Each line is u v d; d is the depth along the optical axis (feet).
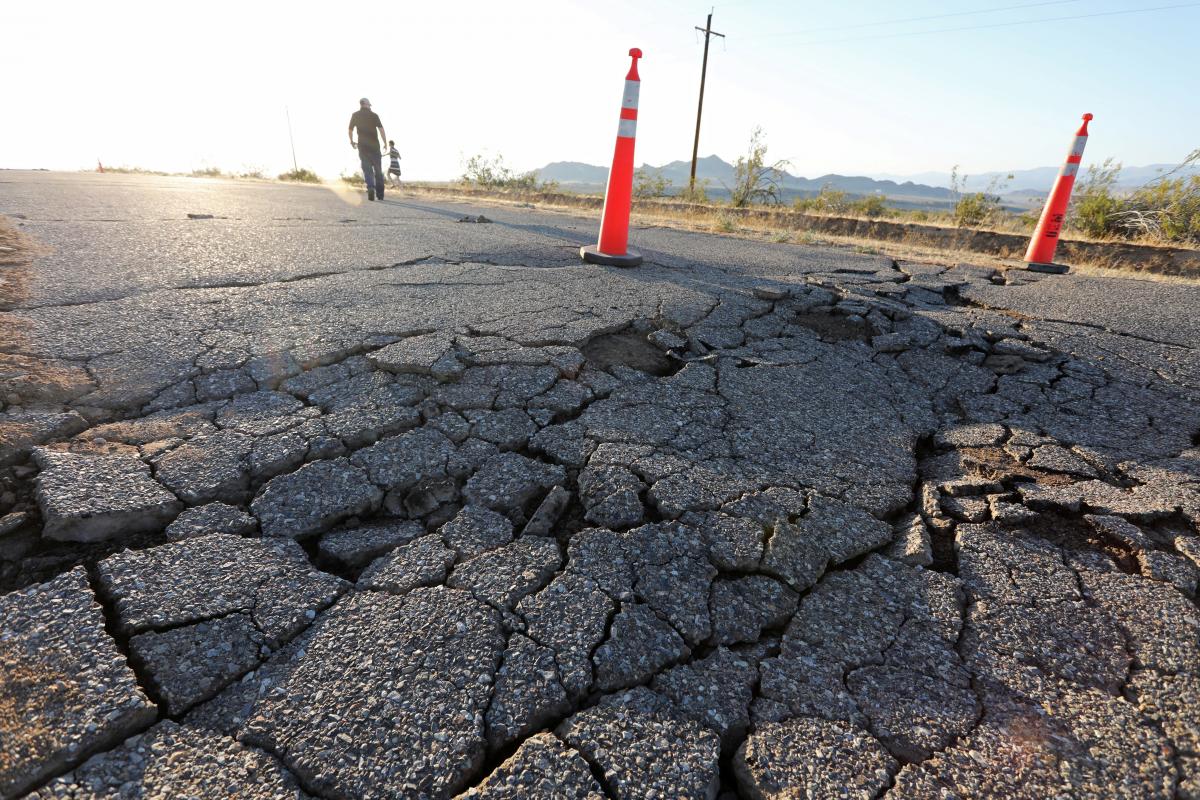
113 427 6.97
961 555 5.97
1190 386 9.97
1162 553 5.90
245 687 4.30
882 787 3.90
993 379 10.28
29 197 25.07
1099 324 12.94
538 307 12.05
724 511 6.36
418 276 14.07
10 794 3.52
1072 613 5.26
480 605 5.06
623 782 3.82
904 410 9.14
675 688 4.51
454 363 9.03
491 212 32.24
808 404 9.04
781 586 5.52
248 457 6.60
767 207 46.57
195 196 30.63
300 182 58.95
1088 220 31.96
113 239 16.10
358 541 5.82
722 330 11.71
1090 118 19.01
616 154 16.29
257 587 5.09
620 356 10.27
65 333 9.20
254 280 12.82
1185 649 4.86
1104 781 3.94
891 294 15.03
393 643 4.68
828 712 4.39
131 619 4.65
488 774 3.92
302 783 3.74
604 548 5.76
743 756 4.09
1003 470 7.52
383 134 34.35
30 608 4.62
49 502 5.54
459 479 6.74
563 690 4.40
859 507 6.66
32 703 3.96
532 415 8.02
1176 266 23.98
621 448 7.38
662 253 19.61
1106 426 8.68
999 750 4.13
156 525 5.74
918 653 4.91
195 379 8.21
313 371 8.70
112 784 3.64
